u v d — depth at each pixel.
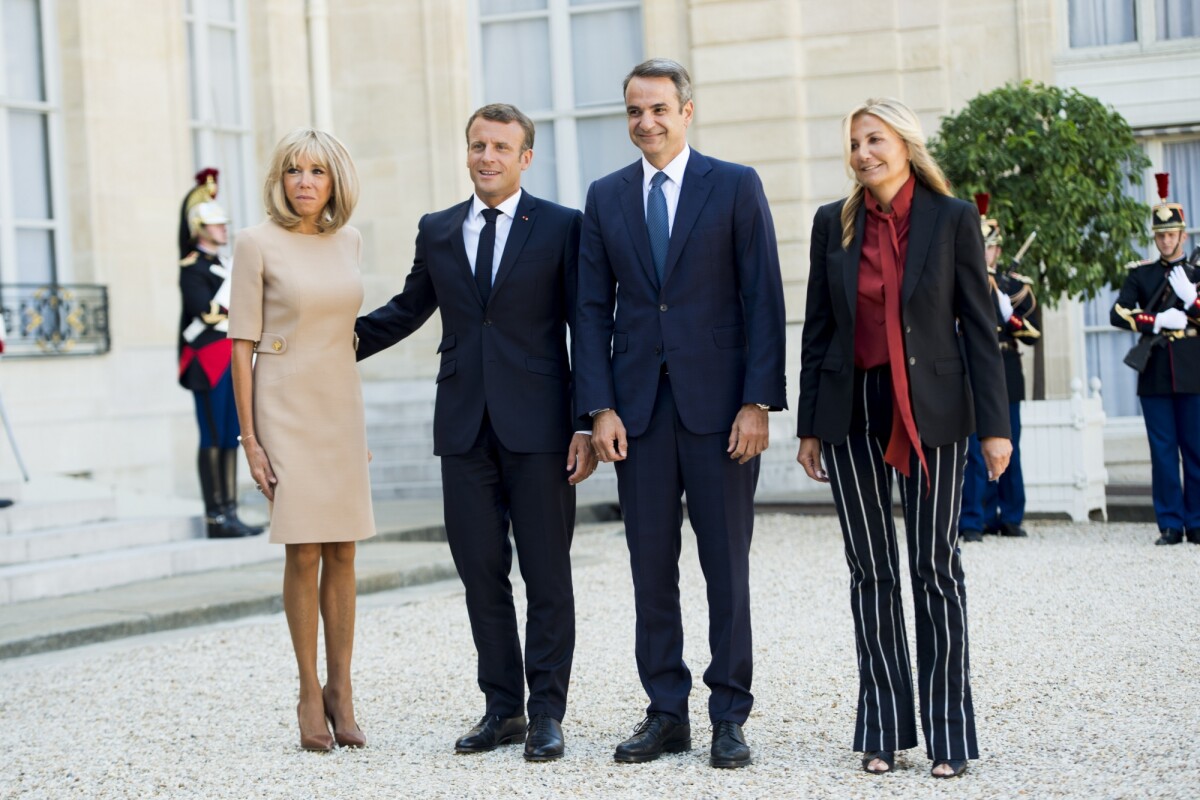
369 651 6.34
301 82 13.12
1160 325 8.51
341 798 4.06
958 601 4.06
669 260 4.34
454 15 13.12
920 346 4.03
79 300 10.92
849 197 4.18
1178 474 8.53
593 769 4.22
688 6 12.41
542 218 4.59
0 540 8.07
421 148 13.17
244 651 6.46
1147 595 6.73
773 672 5.47
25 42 11.01
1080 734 4.39
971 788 3.87
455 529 4.59
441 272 4.62
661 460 4.35
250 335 4.62
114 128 11.26
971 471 8.89
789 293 12.18
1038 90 10.12
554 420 4.52
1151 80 11.95
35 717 5.36
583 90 13.08
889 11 11.97
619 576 8.17
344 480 4.66
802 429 4.27
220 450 9.06
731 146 12.29
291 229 4.70
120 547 8.68
